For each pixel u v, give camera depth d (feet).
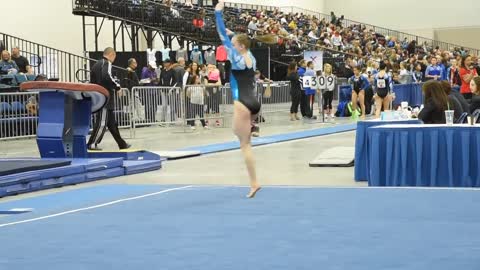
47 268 16.76
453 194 27.17
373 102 85.81
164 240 19.71
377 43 130.82
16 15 88.89
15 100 54.70
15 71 63.57
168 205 26.25
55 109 38.42
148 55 84.69
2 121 53.21
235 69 26.58
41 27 92.58
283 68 99.50
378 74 74.02
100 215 24.47
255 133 36.58
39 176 32.48
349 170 37.04
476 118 35.58
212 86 67.62
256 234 20.21
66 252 18.51
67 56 89.10
